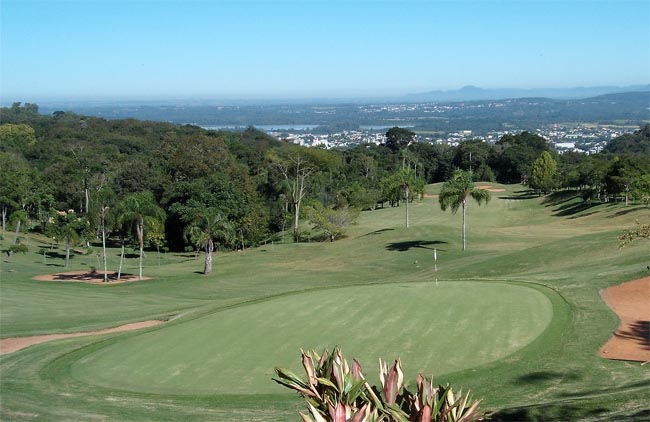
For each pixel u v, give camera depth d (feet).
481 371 58.39
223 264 194.90
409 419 22.41
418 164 454.40
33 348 80.59
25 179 273.54
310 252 198.59
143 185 282.36
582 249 135.23
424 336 68.85
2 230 267.39
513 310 78.38
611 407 47.47
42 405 56.03
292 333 72.90
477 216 278.05
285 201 291.99
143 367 66.23
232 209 243.81
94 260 218.59
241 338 72.74
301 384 23.82
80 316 110.42
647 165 248.32
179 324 84.02
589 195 278.46
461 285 95.96
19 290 141.90
